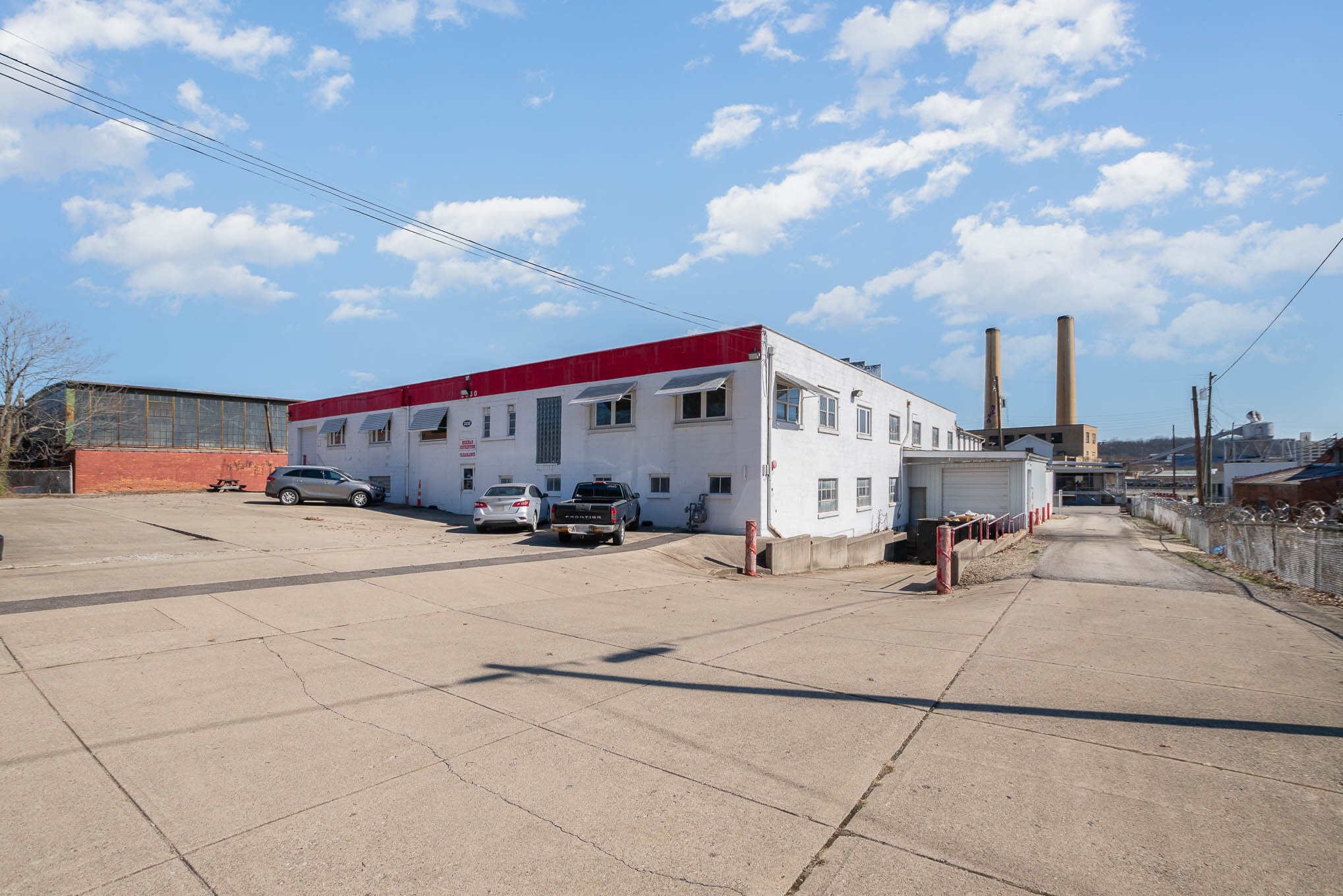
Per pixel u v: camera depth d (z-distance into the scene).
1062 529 34.16
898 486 32.41
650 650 8.02
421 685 6.46
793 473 22.28
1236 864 3.45
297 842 3.64
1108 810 4.04
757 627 9.61
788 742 5.09
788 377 21.41
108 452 37.62
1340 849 3.59
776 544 16.94
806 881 3.31
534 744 5.04
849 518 26.61
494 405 27.98
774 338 21.20
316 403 39.03
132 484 38.25
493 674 6.86
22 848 3.52
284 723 5.39
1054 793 4.26
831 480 25.36
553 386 25.75
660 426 22.53
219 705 5.75
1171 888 3.24
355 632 8.52
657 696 6.21
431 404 31.05
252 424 44.72
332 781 4.38
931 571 19.91
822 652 7.96
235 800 4.11
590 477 24.33
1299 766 4.64
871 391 29.14
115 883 3.24
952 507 32.75
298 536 17.55
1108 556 19.97
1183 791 4.27
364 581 11.71
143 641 7.54
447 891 3.21
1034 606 11.26
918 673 6.98
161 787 4.25
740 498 20.62
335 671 6.80
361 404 35.34
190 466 40.25
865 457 28.42
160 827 3.77
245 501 30.30
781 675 6.93
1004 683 6.63
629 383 23.39
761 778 4.48
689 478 21.77
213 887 3.22
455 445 29.69
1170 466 115.88
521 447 26.72
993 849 3.60
